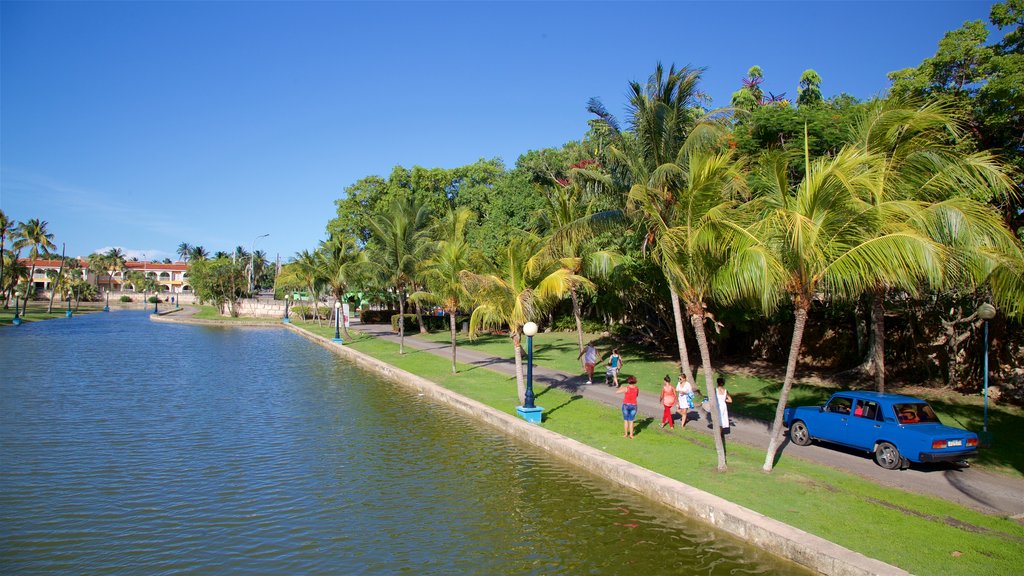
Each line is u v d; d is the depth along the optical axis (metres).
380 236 42.00
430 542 9.31
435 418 18.55
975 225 10.74
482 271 18.69
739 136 21.53
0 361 32.88
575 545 9.07
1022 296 9.88
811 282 10.46
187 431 16.88
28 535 9.55
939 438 10.82
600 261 25.66
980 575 7.00
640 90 15.99
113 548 9.09
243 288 85.06
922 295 17.58
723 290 10.97
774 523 8.68
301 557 8.82
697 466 11.72
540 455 14.09
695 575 7.96
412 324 53.19
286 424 17.78
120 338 51.12
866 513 9.09
